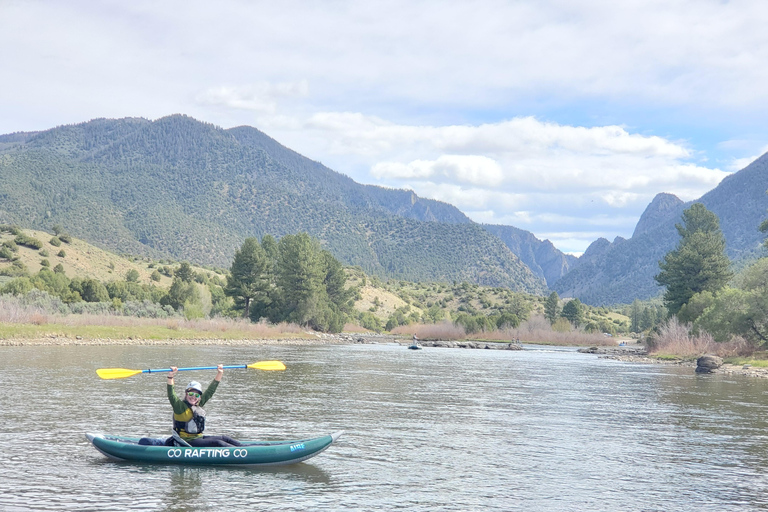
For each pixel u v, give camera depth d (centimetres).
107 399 2447
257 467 1444
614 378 4338
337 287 13212
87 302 9944
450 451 1689
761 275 6334
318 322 10738
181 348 5922
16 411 2109
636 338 18875
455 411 2452
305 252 10800
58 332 6169
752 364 5556
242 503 1163
